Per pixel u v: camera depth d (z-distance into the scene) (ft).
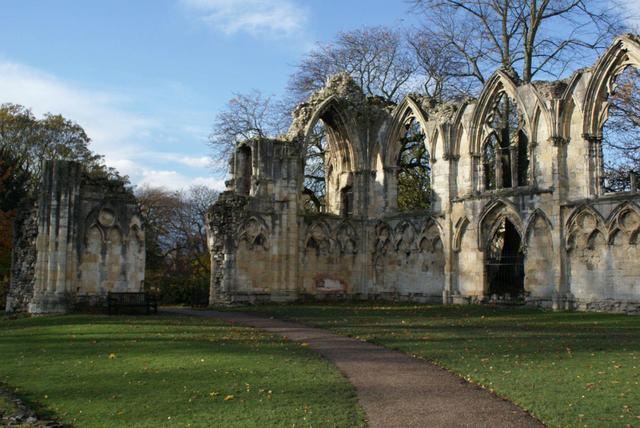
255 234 132.87
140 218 119.03
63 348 62.90
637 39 104.01
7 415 37.45
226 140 193.36
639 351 57.16
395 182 145.89
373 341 66.80
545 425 34.78
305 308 115.44
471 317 94.48
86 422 35.81
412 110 141.59
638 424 34.01
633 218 102.47
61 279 109.50
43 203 111.14
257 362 53.36
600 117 110.32
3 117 199.72
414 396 41.37
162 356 56.65
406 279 139.95
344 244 145.48
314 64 192.54
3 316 107.96
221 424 34.81
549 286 113.19
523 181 149.79
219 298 128.67
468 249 127.65
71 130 212.84
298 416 36.37
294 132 142.31
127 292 112.37
